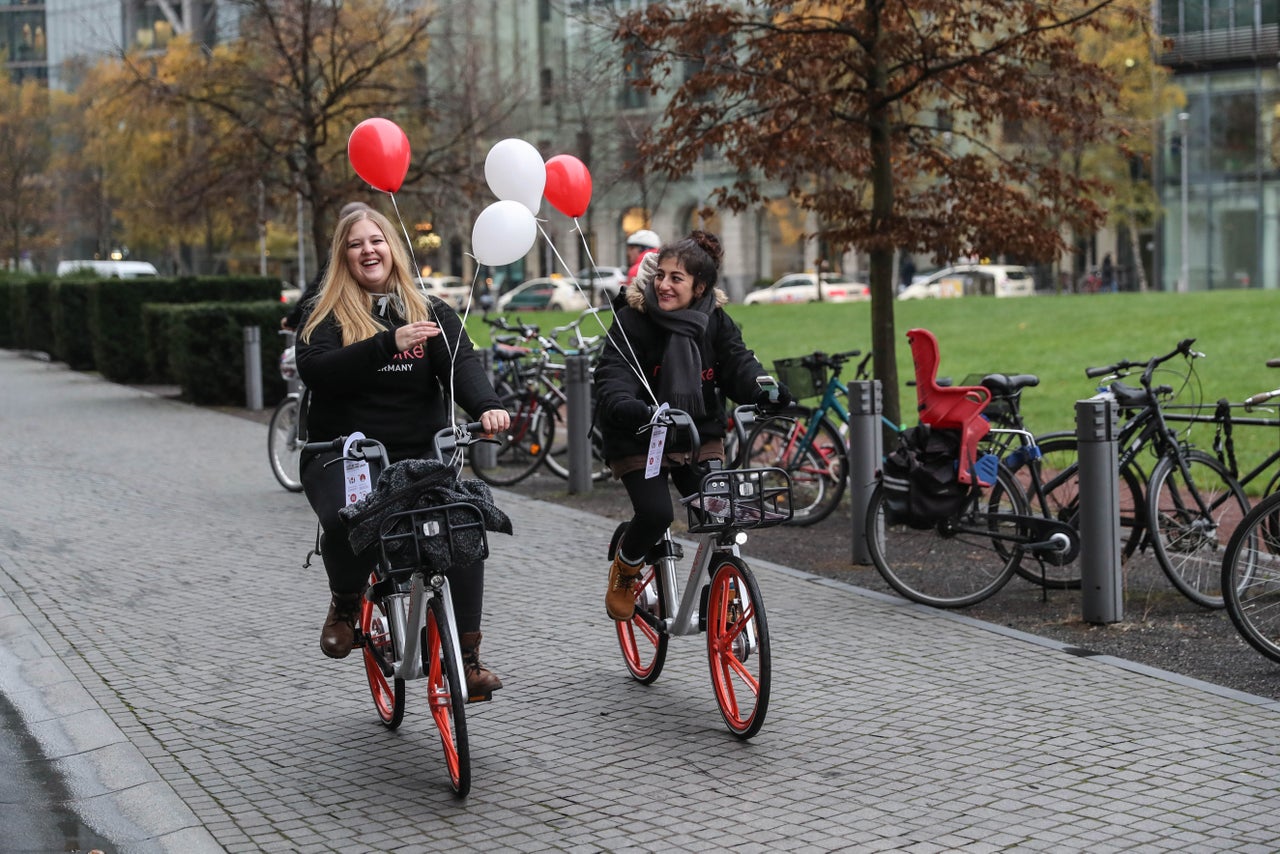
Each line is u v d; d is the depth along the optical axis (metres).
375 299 5.26
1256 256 49.12
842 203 10.71
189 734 5.58
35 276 38.28
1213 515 7.38
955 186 10.71
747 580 5.22
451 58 22.62
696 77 10.50
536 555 8.94
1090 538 6.95
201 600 7.85
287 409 11.77
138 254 62.03
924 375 7.43
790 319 30.80
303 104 20.03
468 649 5.11
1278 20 43.94
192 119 21.34
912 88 10.26
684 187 57.44
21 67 70.62
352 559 5.32
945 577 7.64
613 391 5.44
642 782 4.93
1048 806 4.59
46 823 4.69
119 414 18.38
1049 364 19.25
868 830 4.43
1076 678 6.03
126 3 26.78
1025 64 10.63
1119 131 10.56
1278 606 6.23
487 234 5.59
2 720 5.85
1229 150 48.81
